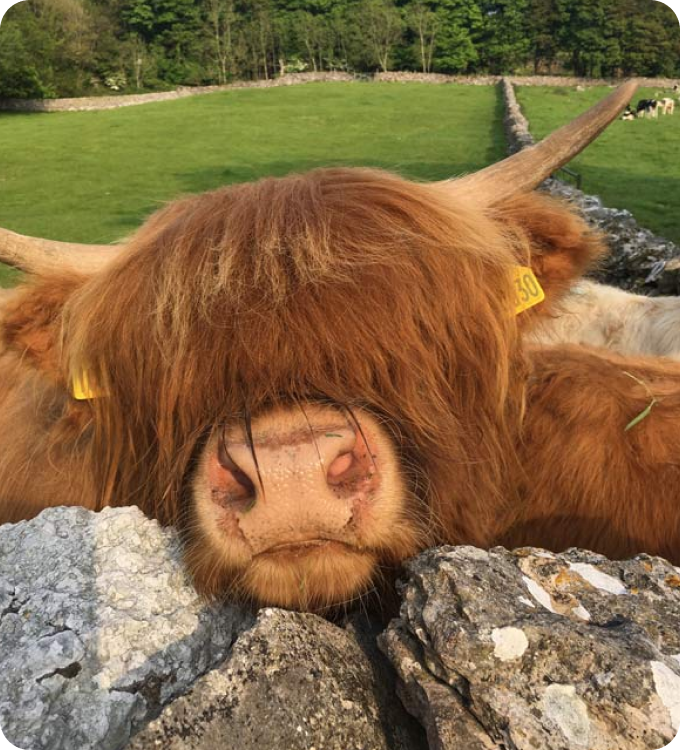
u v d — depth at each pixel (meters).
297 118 13.73
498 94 17.45
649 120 12.27
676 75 24.72
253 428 0.62
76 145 11.55
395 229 0.72
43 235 5.92
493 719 0.46
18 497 0.95
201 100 17.48
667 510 0.81
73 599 0.59
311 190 0.78
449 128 11.92
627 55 24.67
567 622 0.49
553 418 0.84
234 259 0.68
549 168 1.01
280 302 0.65
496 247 0.78
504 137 10.73
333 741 0.49
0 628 0.57
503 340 0.77
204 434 0.65
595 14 24.95
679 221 5.07
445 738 0.46
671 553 0.81
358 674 0.54
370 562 0.63
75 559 0.63
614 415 0.83
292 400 0.63
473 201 0.91
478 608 0.49
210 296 0.67
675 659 0.50
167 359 0.68
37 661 0.54
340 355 0.65
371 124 12.69
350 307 0.66
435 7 27.23
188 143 11.35
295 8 28.36
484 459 0.77
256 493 0.58
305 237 0.70
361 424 0.64
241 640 0.52
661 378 0.89
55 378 0.85
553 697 0.46
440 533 0.71
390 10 27.30
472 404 0.75
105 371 0.74
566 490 0.83
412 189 0.80
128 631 0.58
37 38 21.62
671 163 7.91
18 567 0.62
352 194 0.76
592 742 0.44
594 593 0.55
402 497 0.64
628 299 1.89
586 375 0.87
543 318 0.88
